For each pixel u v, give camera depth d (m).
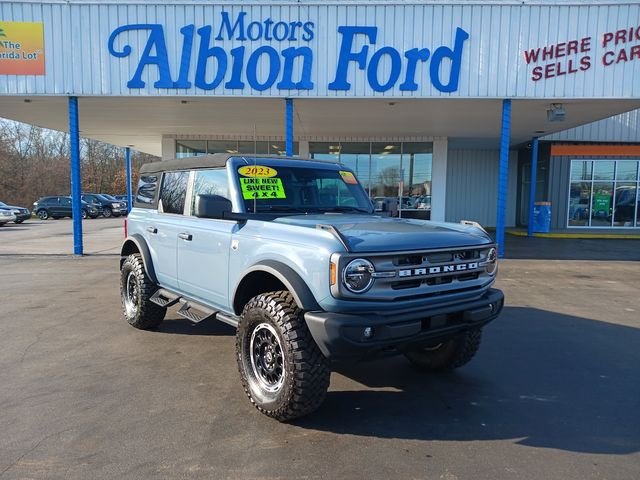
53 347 5.30
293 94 11.90
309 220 4.02
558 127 17.22
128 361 4.88
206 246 4.51
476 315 3.71
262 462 3.04
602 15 11.48
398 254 3.35
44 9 11.70
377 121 15.94
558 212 22.17
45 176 54.31
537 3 11.53
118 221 31.06
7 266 11.22
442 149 19.42
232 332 5.93
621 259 12.93
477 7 11.57
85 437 3.32
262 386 3.74
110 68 11.84
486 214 25.50
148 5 11.66
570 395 4.17
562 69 11.69
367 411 3.82
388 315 3.31
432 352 4.66
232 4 11.62
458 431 3.49
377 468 2.98
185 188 5.13
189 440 3.30
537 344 5.61
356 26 11.64
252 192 4.41
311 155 20.05
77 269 10.79
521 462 3.07
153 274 5.61
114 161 68.69
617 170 21.94
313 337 3.25
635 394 4.20
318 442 3.31
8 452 3.11
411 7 11.61
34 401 3.90
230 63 11.82
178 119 16.02
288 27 11.68
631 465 3.04
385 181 19.88
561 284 9.41
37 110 14.62
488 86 11.77
